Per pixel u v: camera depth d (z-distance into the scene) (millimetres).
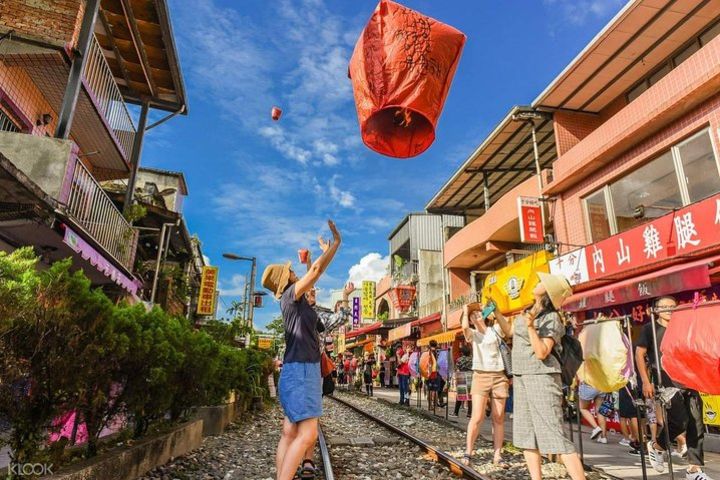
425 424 10133
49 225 7375
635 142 10758
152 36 12469
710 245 8148
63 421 3727
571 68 12016
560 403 4027
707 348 3033
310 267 3881
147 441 4988
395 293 30484
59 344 3355
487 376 5926
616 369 3967
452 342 20266
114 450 4457
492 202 21844
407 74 2533
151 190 17875
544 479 5020
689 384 3219
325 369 5477
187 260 20375
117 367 4086
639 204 10844
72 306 3459
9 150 8086
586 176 12500
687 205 8766
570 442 3873
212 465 5633
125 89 14461
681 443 6312
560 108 13898
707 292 8312
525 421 4211
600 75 12297
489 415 12062
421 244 30422
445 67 2615
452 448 6973
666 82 9781
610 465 5793
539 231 13703
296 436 3609
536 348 3898
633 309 9953
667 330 3477
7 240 8273
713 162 9000
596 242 11148
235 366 9125
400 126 2732
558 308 4074
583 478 3725
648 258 9570
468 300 20031
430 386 12820
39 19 9078
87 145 12523
